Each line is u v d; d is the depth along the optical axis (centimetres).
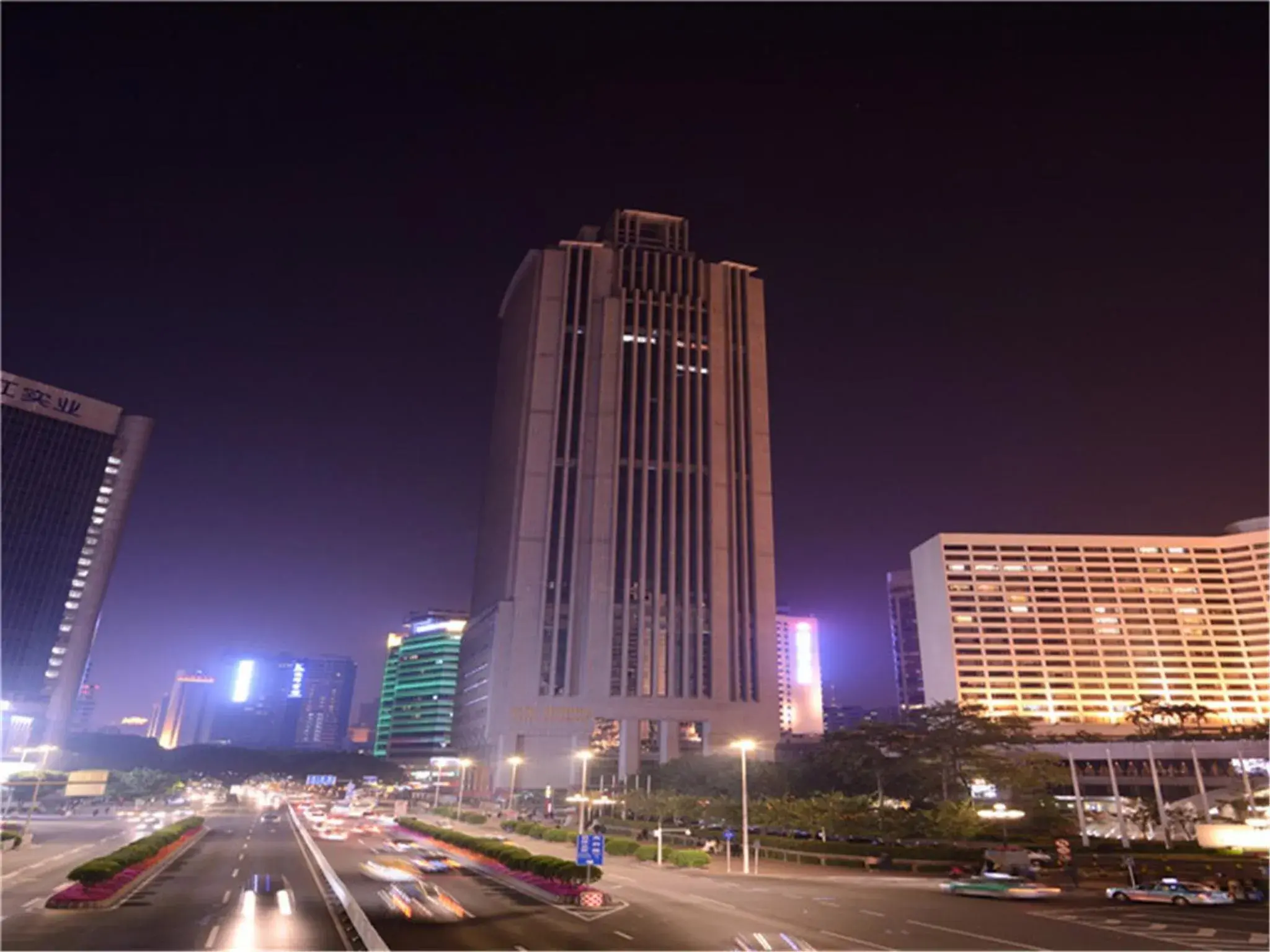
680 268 19575
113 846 6700
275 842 7281
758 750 15862
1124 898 4603
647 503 17362
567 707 15712
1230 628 19038
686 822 9712
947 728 9144
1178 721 17112
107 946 2903
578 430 18012
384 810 14075
